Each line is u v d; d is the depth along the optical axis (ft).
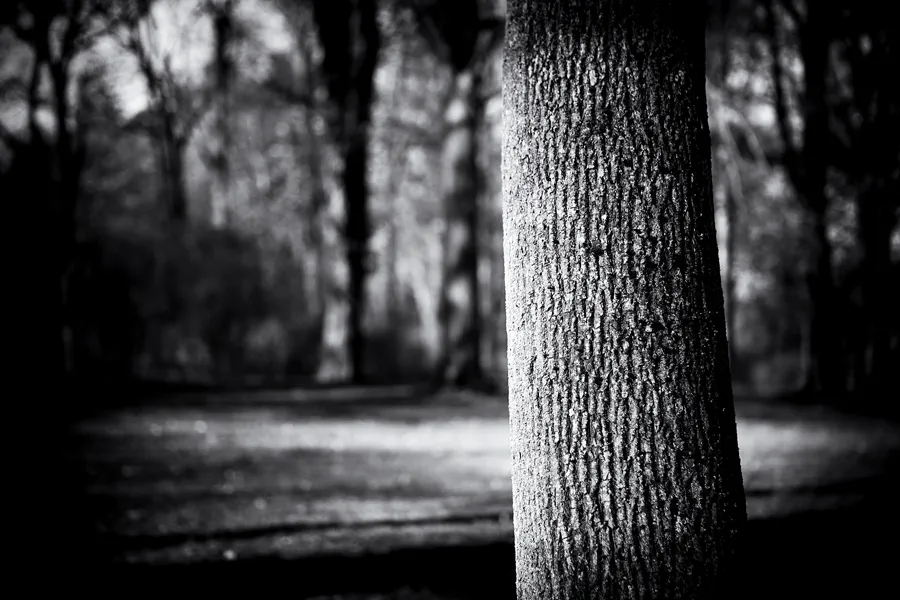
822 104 82.12
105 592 18.21
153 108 105.29
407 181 167.43
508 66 10.34
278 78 130.21
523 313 9.98
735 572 9.42
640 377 9.42
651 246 9.53
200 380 97.66
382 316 171.73
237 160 136.26
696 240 9.69
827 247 84.53
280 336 123.54
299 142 124.06
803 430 55.93
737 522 9.60
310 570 20.30
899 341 82.48
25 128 77.25
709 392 9.56
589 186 9.62
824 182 83.20
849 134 81.71
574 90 9.71
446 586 19.15
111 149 106.01
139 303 91.61
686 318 9.53
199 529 24.68
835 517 26.35
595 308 9.52
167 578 19.39
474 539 23.91
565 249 9.65
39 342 59.31
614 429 9.41
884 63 76.59
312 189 116.67
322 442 47.42
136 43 95.76
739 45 83.61
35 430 45.80
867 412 68.85
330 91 107.14
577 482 9.49
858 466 39.19
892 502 29.12
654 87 9.67
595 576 9.41
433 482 34.73
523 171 10.01
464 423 57.82
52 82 77.10
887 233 81.51
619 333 9.46
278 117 138.72
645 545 9.30
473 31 83.82
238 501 29.35
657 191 9.59
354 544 23.18
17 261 59.47
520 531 10.19
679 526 9.30
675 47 9.78
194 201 146.82
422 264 188.34
